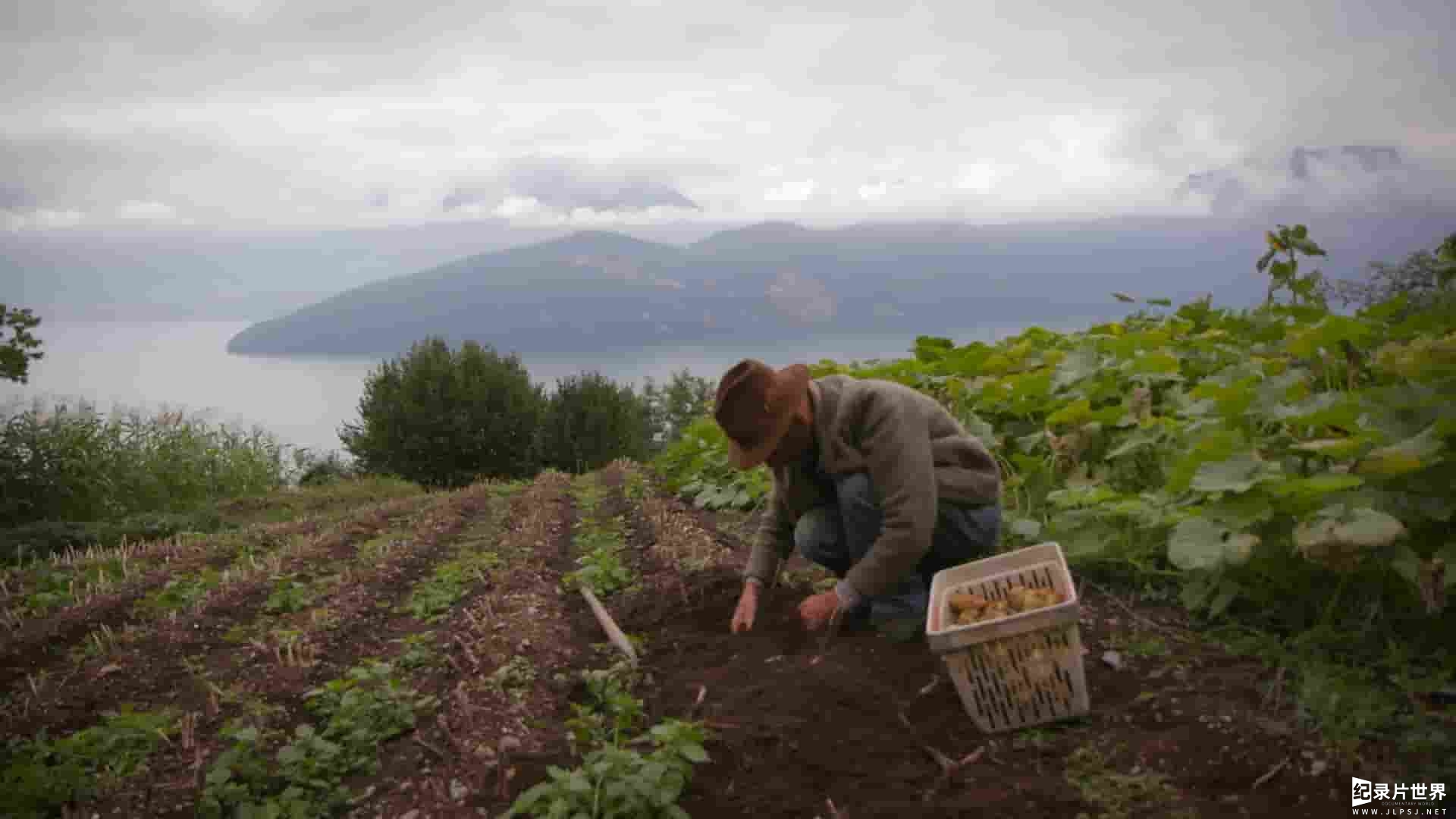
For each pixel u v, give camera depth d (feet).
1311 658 10.16
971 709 9.74
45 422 41.55
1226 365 18.67
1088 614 12.50
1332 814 7.77
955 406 19.25
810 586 14.58
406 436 58.54
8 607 20.31
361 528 28.76
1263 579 11.58
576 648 13.91
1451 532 10.87
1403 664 9.70
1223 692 9.86
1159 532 12.96
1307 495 10.60
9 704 13.64
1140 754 8.96
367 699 11.77
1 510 38.47
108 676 14.48
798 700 10.59
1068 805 8.32
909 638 11.81
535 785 9.61
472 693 12.09
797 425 11.43
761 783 9.18
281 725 12.12
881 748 9.57
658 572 17.72
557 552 21.88
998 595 10.93
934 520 10.83
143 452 45.57
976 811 8.34
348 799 10.03
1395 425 11.84
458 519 29.94
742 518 22.58
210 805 9.78
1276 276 21.83
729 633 13.38
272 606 18.21
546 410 62.34
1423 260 28.35
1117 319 25.91
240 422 51.83
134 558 25.48
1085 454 16.38
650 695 11.62
